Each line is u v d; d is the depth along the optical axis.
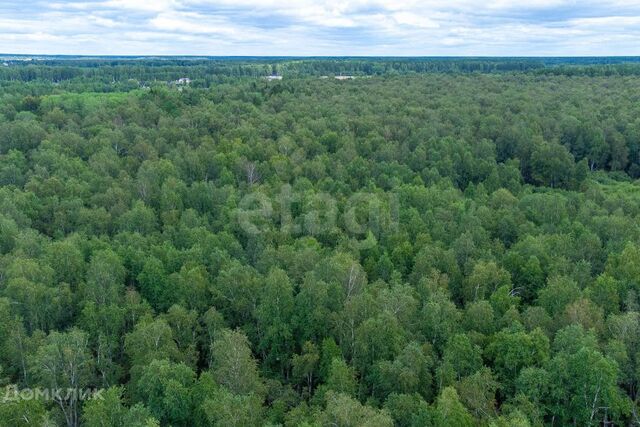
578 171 146.00
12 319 64.94
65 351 57.34
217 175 128.12
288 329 67.31
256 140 143.75
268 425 49.44
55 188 110.00
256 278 73.81
